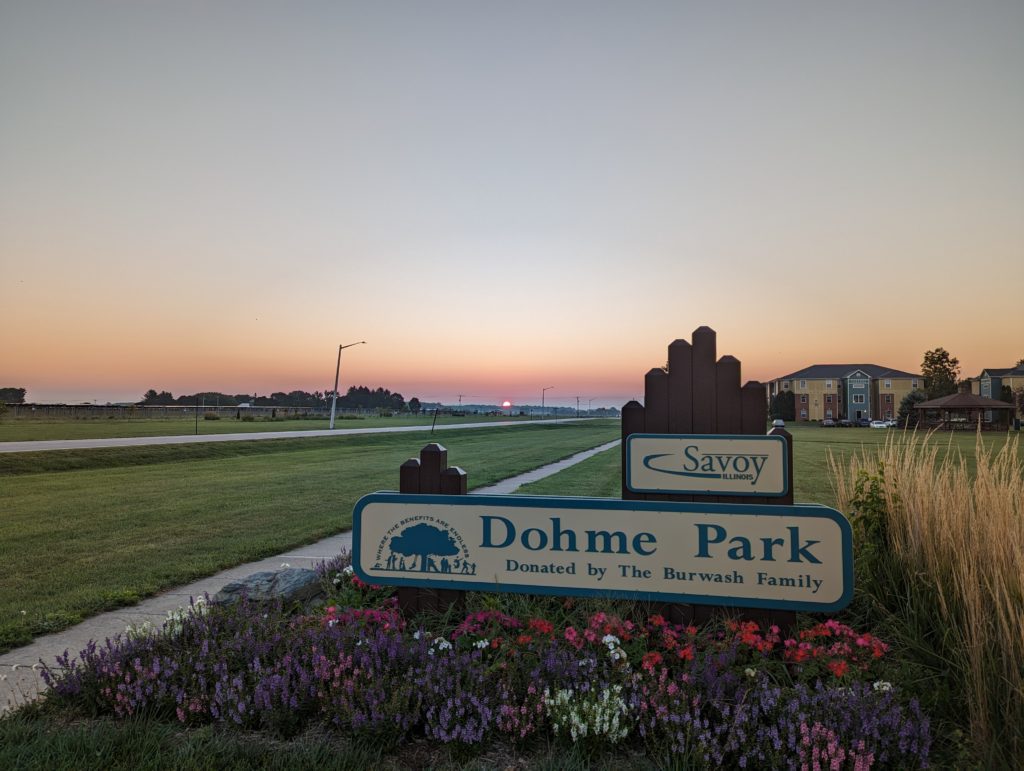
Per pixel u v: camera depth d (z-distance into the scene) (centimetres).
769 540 407
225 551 829
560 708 327
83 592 643
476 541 452
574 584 436
